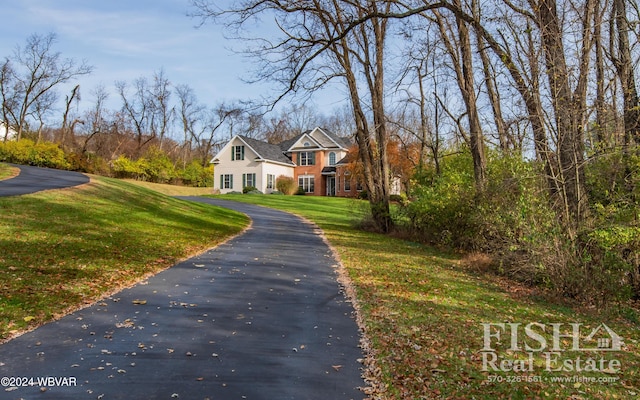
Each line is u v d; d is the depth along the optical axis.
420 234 20.72
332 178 53.81
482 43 13.96
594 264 10.16
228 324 6.90
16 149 41.09
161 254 12.77
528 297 10.08
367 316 7.63
